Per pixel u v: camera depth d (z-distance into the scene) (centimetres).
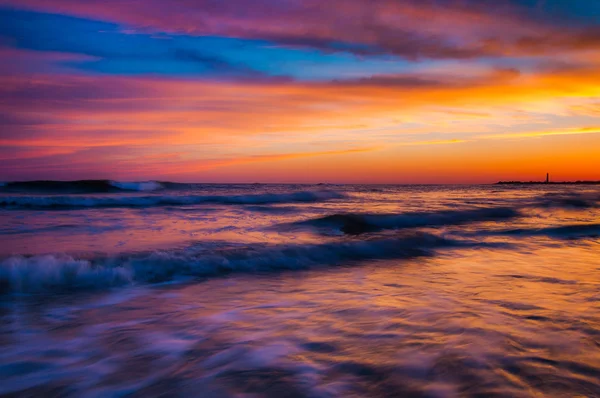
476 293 497
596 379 251
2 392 256
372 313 415
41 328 383
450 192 4459
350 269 679
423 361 284
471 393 234
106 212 1592
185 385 260
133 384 265
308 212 1667
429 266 699
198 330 373
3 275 559
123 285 557
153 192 3044
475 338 328
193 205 2036
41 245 802
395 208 1886
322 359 296
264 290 537
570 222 1411
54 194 2570
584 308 419
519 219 1536
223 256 714
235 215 1534
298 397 239
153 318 414
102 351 324
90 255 680
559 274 616
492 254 816
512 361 279
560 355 289
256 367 285
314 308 442
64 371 287
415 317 396
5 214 1464
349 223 1277
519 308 421
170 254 697
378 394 238
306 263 720
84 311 440
